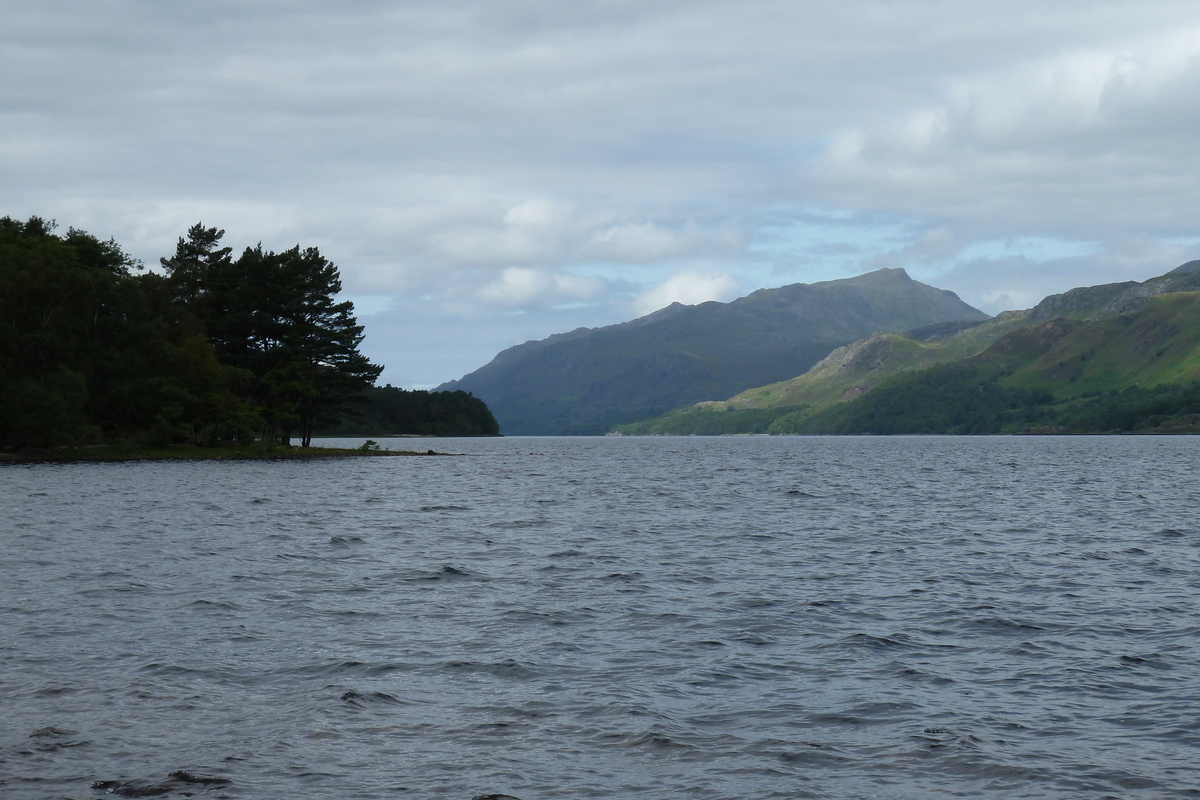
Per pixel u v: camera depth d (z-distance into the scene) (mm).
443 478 97125
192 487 74250
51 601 27047
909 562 36875
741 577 33031
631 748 15719
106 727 16375
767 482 92312
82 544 39531
